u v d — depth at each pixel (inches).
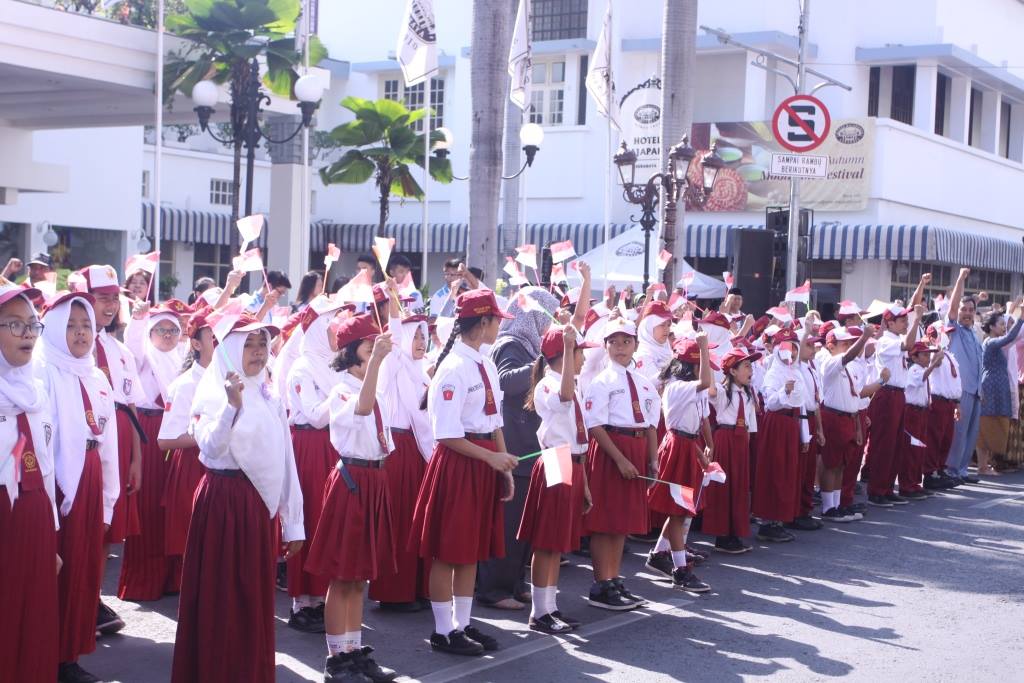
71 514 222.5
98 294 255.6
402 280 382.0
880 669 253.3
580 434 278.1
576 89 1091.9
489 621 287.4
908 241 926.4
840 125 972.6
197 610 204.2
